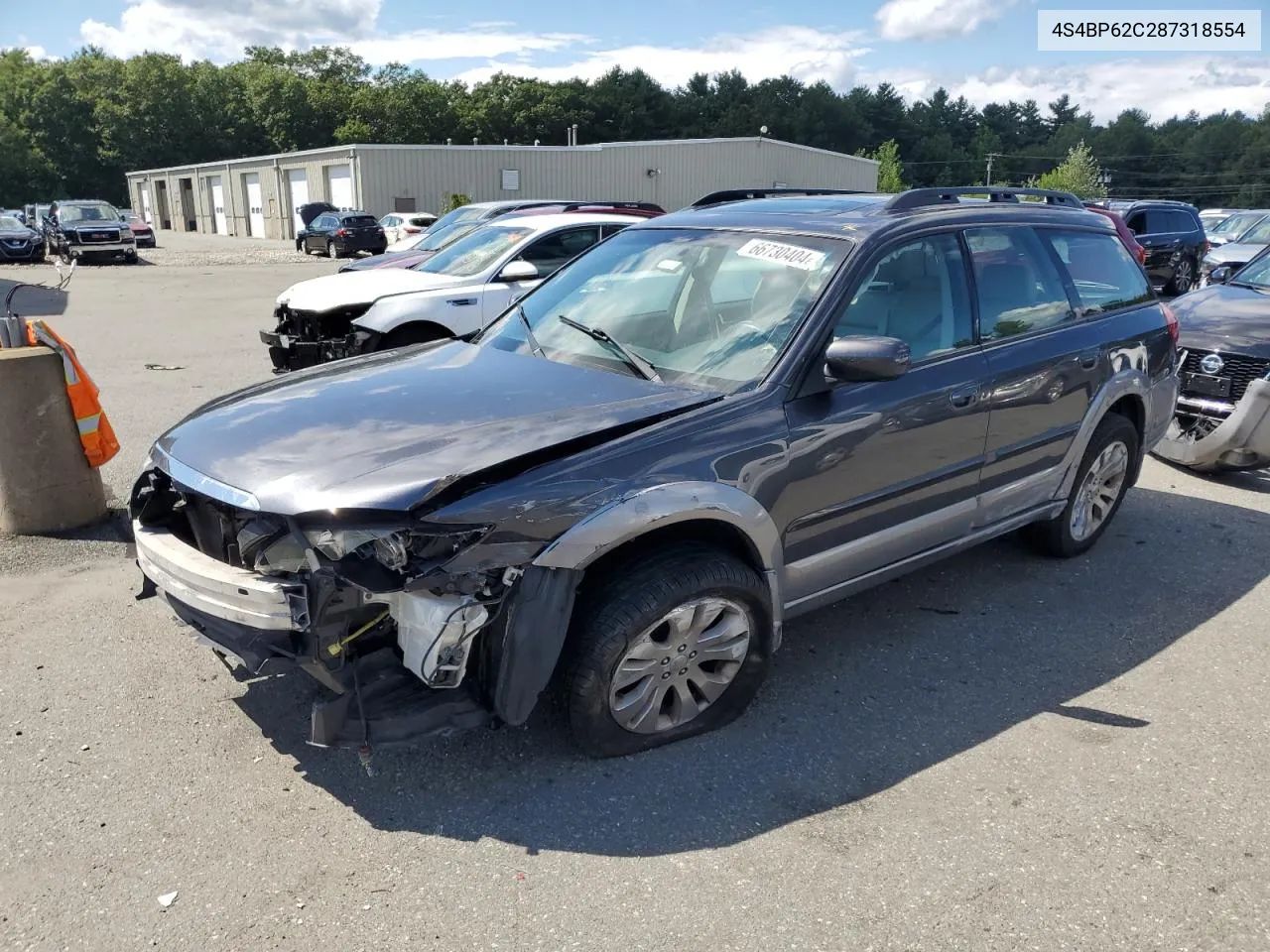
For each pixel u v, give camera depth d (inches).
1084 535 196.2
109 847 107.6
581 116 3730.3
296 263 1193.4
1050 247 176.7
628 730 123.4
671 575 118.0
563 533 108.8
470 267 352.8
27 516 200.2
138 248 1545.3
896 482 143.0
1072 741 132.6
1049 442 171.6
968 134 5408.5
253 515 112.0
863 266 139.6
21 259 1132.5
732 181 1860.2
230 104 3592.5
